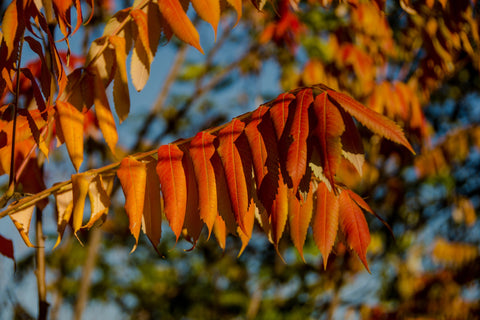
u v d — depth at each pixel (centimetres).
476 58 244
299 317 453
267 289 505
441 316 387
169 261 590
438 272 410
